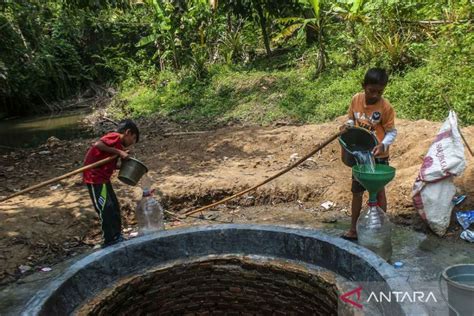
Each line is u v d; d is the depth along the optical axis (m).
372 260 2.91
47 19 16.80
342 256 3.14
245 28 14.88
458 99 7.48
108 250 3.28
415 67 9.30
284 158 7.02
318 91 10.12
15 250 4.62
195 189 5.82
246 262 3.50
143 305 3.41
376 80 3.81
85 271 3.08
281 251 3.50
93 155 4.36
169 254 3.55
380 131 4.08
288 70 12.15
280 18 12.12
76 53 17.33
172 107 12.15
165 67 15.09
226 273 3.57
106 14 17.98
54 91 16.78
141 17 18.00
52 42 16.73
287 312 3.47
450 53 8.59
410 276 3.82
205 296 3.65
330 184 5.87
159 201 5.64
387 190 5.42
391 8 9.82
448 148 4.42
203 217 5.44
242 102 11.00
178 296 3.57
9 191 6.20
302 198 5.74
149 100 13.25
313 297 3.27
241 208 5.66
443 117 7.36
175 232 3.56
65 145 9.17
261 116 9.87
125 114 12.92
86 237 5.04
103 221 4.47
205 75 13.25
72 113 15.20
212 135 8.48
